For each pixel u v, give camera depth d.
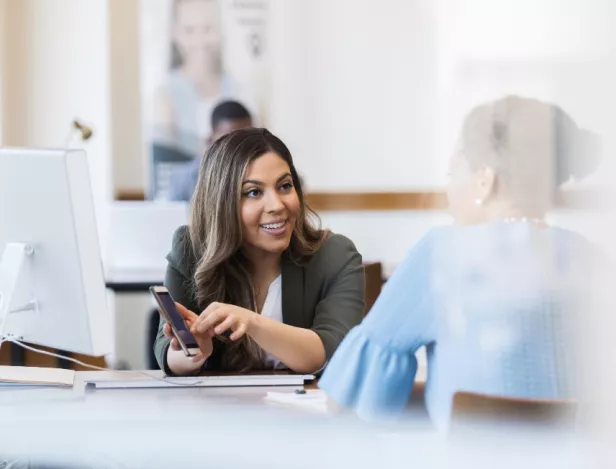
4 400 2.05
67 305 2.07
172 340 2.28
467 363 1.83
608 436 1.74
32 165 2.02
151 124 6.92
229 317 2.23
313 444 1.86
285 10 7.04
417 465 1.83
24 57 6.88
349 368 1.93
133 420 1.85
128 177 6.96
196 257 2.52
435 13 7.02
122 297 6.80
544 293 1.81
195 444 1.85
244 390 2.19
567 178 1.87
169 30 6.92
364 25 7.08
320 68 7.09
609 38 6.41
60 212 2.02
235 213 2.42
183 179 6.44
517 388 1.79
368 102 7.10
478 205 1.87
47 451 1.87
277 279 2.56
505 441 1.74
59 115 6.91
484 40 6.88
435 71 7.04
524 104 1.86
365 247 7.12
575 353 1.80
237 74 7.01
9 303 2.08
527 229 1.83
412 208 7.07
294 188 2.51
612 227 1.87
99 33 6.91
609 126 2.62
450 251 1.87
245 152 2.42
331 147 7.12
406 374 1.91
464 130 1.89
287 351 2.30
